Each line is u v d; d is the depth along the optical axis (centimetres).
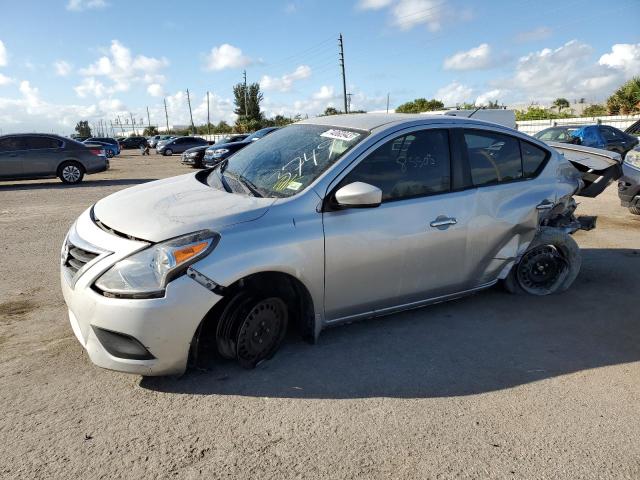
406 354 352
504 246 424
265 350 329
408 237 358
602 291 491
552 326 408
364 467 240
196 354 297
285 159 371
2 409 276
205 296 281
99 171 1459
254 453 247
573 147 539
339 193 319
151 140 5341
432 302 400
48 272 523
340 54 4131
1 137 1327
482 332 392
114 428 263
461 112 1552
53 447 247
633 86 3088
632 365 349
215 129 7544
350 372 325
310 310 338
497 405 296
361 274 344
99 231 303
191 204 320
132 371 281
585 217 516
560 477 239
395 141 362
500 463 247
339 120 404
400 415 282
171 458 242
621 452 258
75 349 346
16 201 1038
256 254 296
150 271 274
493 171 415
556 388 317
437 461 246
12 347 347
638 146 816
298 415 279
